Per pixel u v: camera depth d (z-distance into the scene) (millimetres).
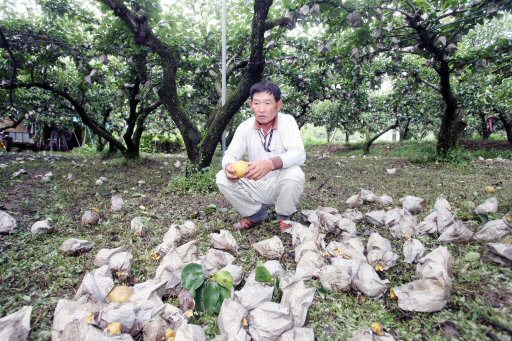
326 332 1376
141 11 4031
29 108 8484
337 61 4766
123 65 6504
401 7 4117
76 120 11023
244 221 2625
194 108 9602
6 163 7312
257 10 3707
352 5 3418
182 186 4137
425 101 10102
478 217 2521
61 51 4941
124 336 1185
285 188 2322
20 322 1194
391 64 5977
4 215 2482
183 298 1529
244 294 1432
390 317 1441
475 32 7719
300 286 1456
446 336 1300
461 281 1658
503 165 6484
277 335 1247
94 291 1466
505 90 9023
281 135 2422
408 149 14055
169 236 2238
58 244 2271
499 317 1336
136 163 7594
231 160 2334
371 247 1974
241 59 5754
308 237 2012
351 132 18500
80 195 3893
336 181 4840
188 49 5039
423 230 2326
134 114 7645
